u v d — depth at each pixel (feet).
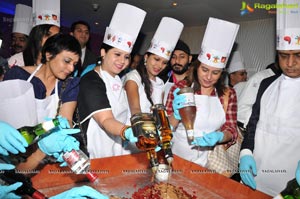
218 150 7.37
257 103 7.59
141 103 8.07
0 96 4.58
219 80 7.80
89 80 6.71
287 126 6.88
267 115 7.24
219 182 5.61
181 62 10.62
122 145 7.66
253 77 9.14
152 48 8.36
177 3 19.67
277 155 7.04
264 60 21.50
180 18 23.39
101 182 5.63
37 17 10.35
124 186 5.54
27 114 4.65
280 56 6.70
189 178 6.06
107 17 24.73
